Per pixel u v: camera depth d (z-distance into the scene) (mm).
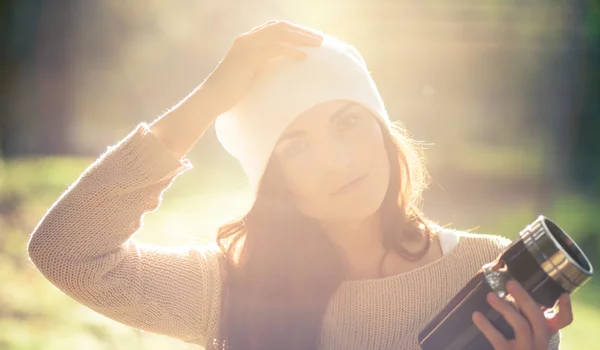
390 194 2844
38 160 27047
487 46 23844
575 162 25297
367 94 2691
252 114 2684
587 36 23531
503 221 16516
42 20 32594
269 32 2631
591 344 8531
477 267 2846
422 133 26781
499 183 23484
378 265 2871
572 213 18484
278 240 2795
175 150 2584
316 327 2773
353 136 2652
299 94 2613
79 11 33000
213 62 32312
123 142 2539
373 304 2795
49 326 6887
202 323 2725
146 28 33031
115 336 6766
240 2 30422
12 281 8336
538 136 30750
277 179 2770
